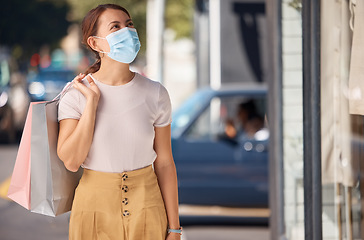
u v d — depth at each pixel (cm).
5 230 923
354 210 450
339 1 454
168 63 2908
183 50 3012
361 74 420
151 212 376
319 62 475
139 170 377
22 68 3588
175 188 395
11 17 3566
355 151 442
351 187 450
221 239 847
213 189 891
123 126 372
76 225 375
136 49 373
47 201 380
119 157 372
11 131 2111
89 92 366
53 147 379
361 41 419
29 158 382
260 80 1570
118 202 372
